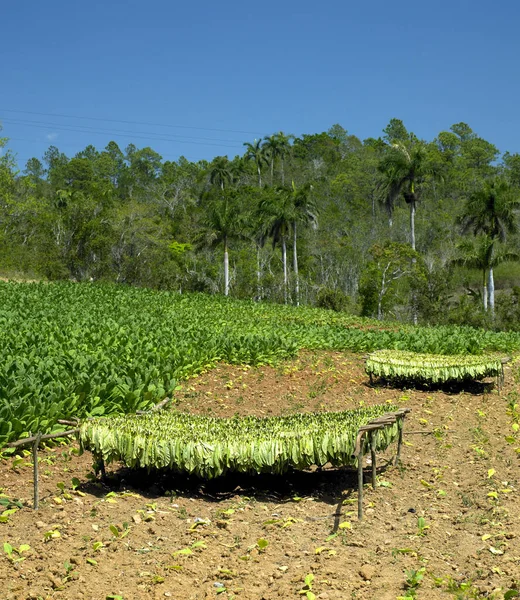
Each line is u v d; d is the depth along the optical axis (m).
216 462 7.60
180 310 32.62
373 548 6.50
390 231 71.31
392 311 57.25
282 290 58.84
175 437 7.75
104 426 8.02
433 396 14.78
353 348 22.62
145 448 7.68
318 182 95.81
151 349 16.52
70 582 5.63
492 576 5.80
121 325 22.34
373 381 16.62
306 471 9.17
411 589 5.55
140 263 61.44
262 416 12.62
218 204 60.53
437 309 44.34
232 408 13.27
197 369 16.39
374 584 5.69
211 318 29.64
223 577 5.82
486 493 8.11
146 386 12.02
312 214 64.19
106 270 60.81
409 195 58.84
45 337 17.70
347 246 69.25
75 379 11.57
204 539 6.66
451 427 11.73
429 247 68.94
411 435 11.11
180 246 72.56
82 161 112.69
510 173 104.56
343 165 102.75
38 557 6.06
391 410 9.35
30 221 64.81
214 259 67.62
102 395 11.23
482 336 28.06
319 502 7.91
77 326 20.75
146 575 5.81
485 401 14.41
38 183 105.81
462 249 48.50
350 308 56.03
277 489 8.43
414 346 22.34
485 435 11.09
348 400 14.31
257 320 30.28
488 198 48.56
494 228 49.41
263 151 93.38
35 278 58.38
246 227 63.28
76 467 8.88
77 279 62.81
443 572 5.96
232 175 89.19
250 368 17.80
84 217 62.97
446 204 83.38
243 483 8.59
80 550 6.26
